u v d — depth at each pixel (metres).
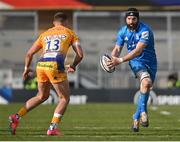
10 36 81.00
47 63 26.81
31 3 74.12
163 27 81.88
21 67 80.50
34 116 43.50
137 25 29.55
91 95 65.88
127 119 40.53
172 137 26.33
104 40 82.00
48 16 77.88
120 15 78.56
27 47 81.31
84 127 33.38
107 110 51.12
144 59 29.73
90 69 79.12
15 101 65.56
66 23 27.91
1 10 75.56
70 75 76.56
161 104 64.50
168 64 81.81
